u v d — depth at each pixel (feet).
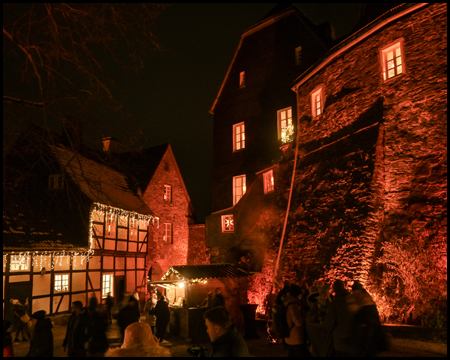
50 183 57.36
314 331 18.35
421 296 27.04
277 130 64.03
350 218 34.55
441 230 27.84
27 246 46.29
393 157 33.14
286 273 42.55
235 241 62.28
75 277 54.03
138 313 29.86
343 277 33.37
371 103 36.11
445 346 22.75
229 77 73.61
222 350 10.38
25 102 26.23
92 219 57.16
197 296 37.17
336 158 38.83
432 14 31.99
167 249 80.48
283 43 66.08
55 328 47.42
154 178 81.61
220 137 72.90
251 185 60.44
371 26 36.42
